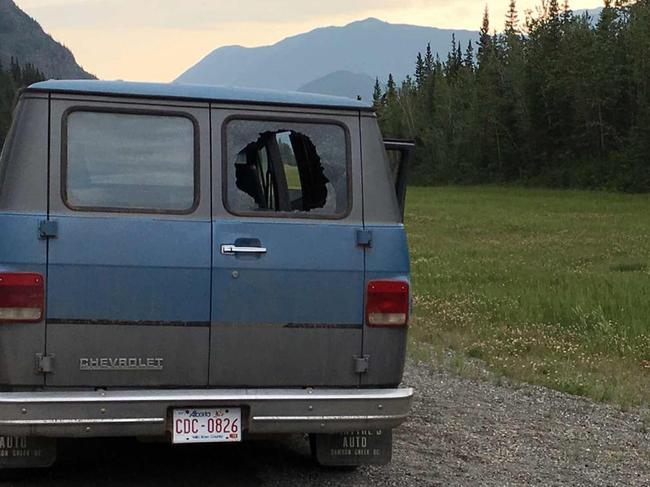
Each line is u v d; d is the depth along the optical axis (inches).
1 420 187.5
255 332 206.4
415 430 298.0
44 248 195.6
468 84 5054.1
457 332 511.5
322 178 214.5
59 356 195.9
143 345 200.4
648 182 3388.3
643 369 434.3
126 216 200.7
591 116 3841.0
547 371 411.2
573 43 3956.7
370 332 212.7
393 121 5556.1
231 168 208.7
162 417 195.9
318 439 233.3
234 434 202.1
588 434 305.9
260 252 206.1
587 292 663.8
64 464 243.9
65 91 201.5
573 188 3720.5
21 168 197.6
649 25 3698.3
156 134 205.8
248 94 212.4
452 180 4613.7
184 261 202.4
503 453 275.0
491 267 924.6
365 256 212.5
